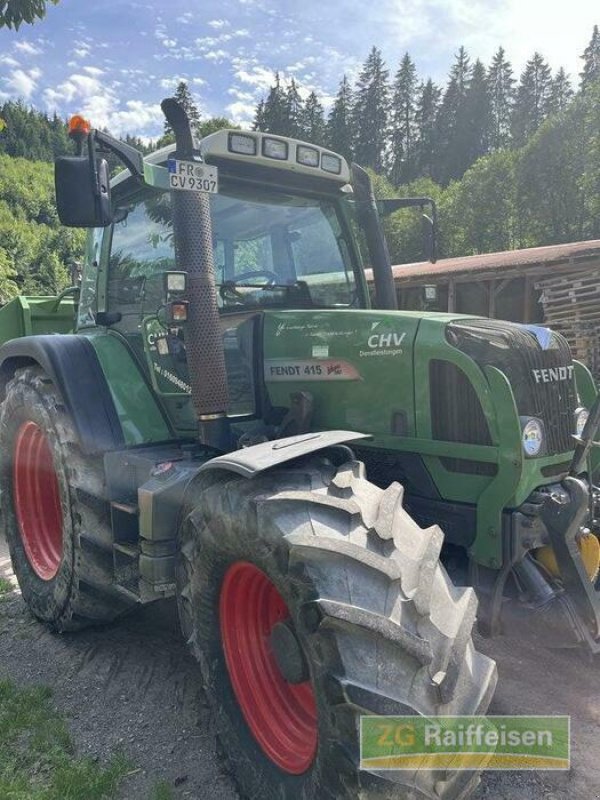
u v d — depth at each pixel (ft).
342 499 7.36
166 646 12.24
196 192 9.96
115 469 11.19
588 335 42.60
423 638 6.52
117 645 12.31
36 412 12.23
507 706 9.63
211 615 8.56
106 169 9.71
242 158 11.41
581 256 43.01
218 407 10.11
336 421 10.56
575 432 9.98
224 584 8.38
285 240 12.71
